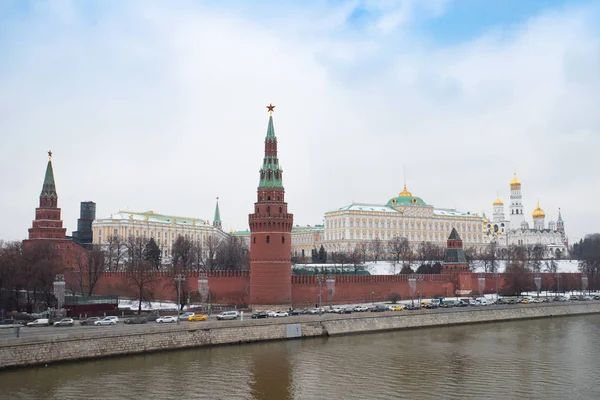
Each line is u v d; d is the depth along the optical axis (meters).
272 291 165.38
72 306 148.38
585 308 198.50
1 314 143.38
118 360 108.69
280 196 168.75
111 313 151.00
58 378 96.44
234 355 117.31
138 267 198.50
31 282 159.25
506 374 106.25
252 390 94.31
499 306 181.25
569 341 140.12
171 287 187.00
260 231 167.12
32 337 100.50
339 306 180.50
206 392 92.56
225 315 140.88
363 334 147.00
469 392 94.69
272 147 171.00
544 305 189.12
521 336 147.38
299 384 98.12
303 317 140.00
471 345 133.88
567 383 100.25
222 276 180.75
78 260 199.25
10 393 88.56
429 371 108.19
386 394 93.31
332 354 120.94
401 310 161.50
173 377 100.12
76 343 105.50
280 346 127.69
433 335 147.88
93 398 87.94
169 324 124.44
